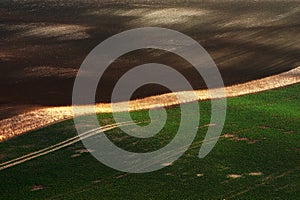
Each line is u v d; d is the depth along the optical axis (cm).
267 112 2984
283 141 2570
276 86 3572
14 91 3594
